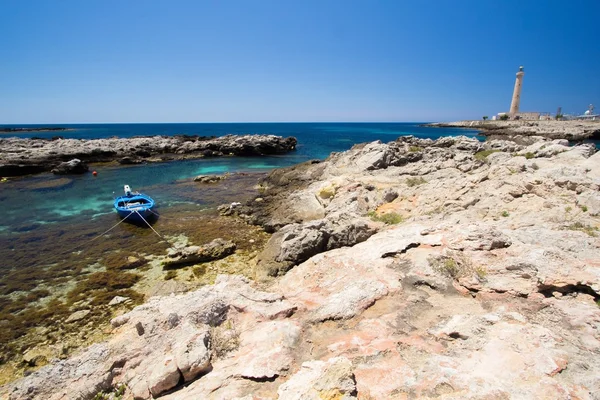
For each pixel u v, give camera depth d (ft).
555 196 51.62
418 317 28.60
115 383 27.20
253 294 35.09
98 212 99.86
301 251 57.26
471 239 37.73
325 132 529.04
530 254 32.09
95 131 575.79
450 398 18.70
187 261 65.62
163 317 31.81
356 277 36.70
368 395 20.18
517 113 447.42
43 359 41.06
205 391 23.07
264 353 26.11
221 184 137.69
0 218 94.38
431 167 102.78
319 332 28.35
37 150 185.37
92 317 49.08
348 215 68.49
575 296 27.66
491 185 61.62
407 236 44.62
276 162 203.00
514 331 23.75
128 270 63.05
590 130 264.93
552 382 18.90
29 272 62.59
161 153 220.84
